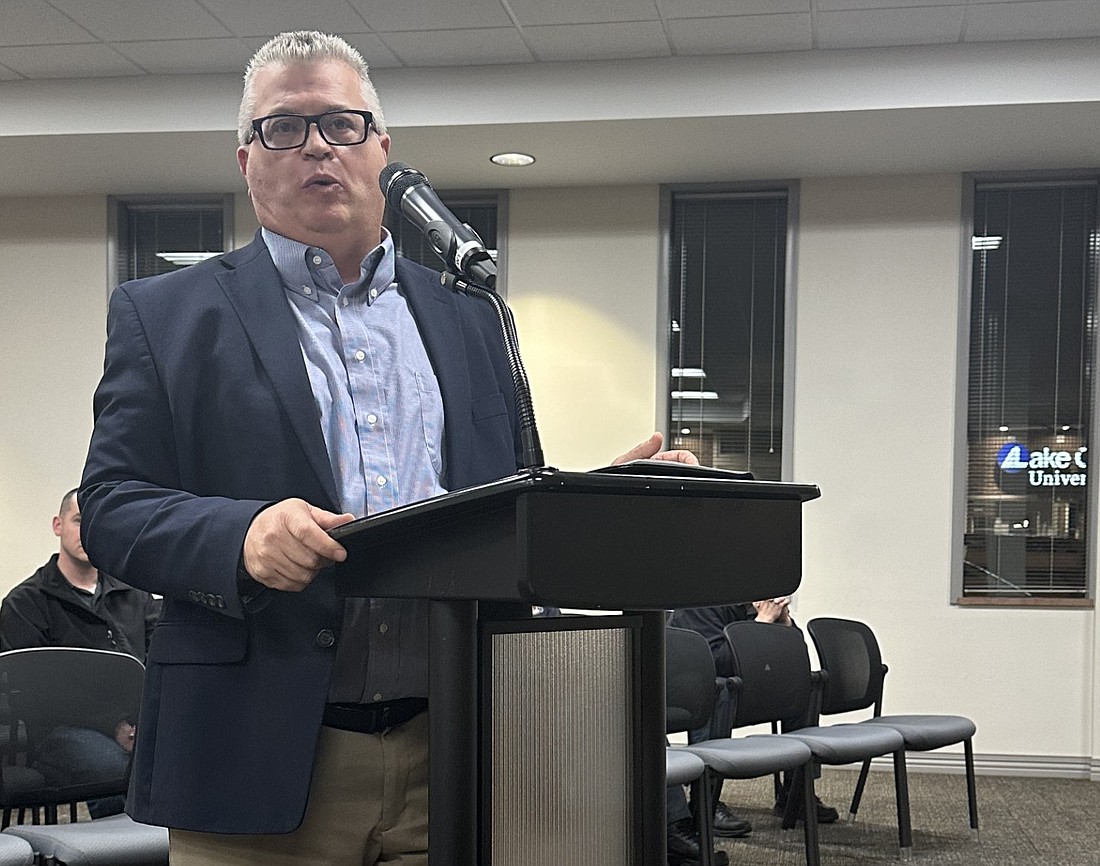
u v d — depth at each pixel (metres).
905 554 6.57
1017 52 5.50
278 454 1.20
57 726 3.12
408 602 1.22
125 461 1.21
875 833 4.98
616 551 0.91
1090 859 4.56
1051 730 6.39
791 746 4.27
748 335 6.82
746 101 5.67
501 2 5.16
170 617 1.19
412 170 1.21
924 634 6.54
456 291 1.12
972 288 6.67
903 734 4.78
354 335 1.30
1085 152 6.20
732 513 1.01
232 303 1.26
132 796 1.18
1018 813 5.43
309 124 1.29
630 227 6.84
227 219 7.09
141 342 1.25
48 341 7.13
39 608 4.25
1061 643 6.41
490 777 1.03
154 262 7.26
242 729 1.13
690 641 4.45
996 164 6.43
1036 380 6.61
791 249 6.71
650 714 1.20
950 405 6.58
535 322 6.87
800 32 5.44
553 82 5.79
